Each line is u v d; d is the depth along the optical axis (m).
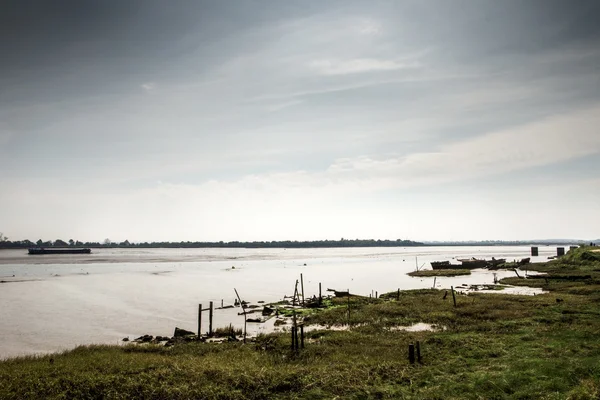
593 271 76.50
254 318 44.19
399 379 20.16
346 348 27.38
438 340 27.61
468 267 115.56
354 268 123.19
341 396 18.53
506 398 16.94
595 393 16.11
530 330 28.89
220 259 182.25
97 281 78.88
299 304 53.38
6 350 30.92
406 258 192.88
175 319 43.44
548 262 107.50
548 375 18.75
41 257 193.12
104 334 36.53
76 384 20.16
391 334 31.69
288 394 19.28
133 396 19.16
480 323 33.41
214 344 30.81
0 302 52.81
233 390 19.58
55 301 54.00
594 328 27.88
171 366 23.14
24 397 18.81
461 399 17.19
